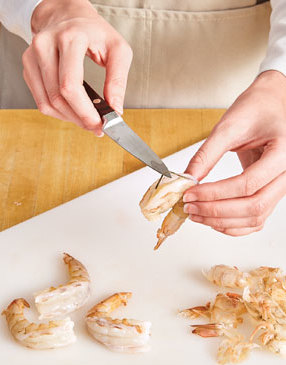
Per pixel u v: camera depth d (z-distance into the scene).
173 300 0.91
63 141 1.15
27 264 0.95
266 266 0.96
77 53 0.89
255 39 1.24
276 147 0.89
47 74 0.90
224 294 0.90
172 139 1.16
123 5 1.21
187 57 1.25
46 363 0.84
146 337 0.85
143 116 1.19
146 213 0.88
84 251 0.97
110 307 0.88
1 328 0.87
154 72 1.26
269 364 0.84
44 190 1.07
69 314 0.89
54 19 0.98
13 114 1.19
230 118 0.91
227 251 0.97
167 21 1.22
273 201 0.90
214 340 0.87
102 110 0.87
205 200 0.87
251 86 0.97
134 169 1.11
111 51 0.93
